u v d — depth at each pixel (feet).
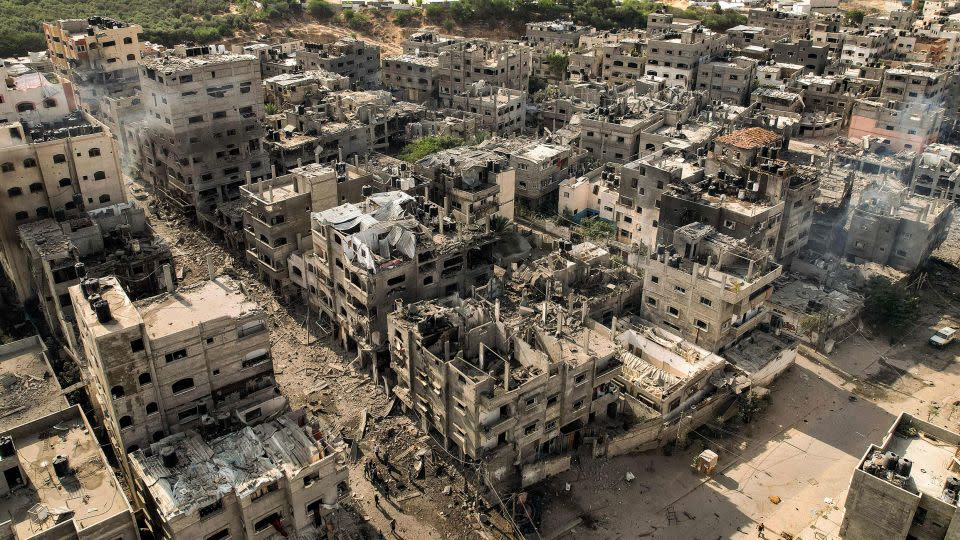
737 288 258.37
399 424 254.06
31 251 272.72
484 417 217.36
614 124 424.46
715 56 583.99
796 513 231.71
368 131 453.58
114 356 195.83
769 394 278.05
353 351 289.94
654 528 225.15
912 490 188.65
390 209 289.33
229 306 221.05
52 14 606.96
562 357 232.94
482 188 346.13
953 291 357.20
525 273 292.40
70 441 201.26
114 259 284.41
